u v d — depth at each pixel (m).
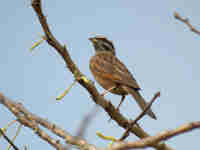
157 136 4.83
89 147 6.07
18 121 6.79
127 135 7.20
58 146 6.58
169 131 4.79
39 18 8.14
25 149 7.14
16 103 6.88
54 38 8.44
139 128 9.74
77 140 6.29
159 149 5.98
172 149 6.13
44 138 6.67
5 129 6.77
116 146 4.87
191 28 6.08
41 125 6.82
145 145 4.80
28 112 6.88
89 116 5.54
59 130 6.72
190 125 4.71
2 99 6.75
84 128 5.55
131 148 4.85
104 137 5.97
